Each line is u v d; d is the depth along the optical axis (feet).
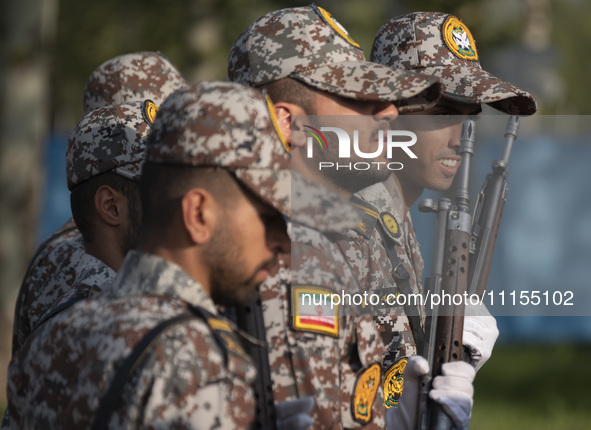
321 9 27.63
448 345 26.21
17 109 99.35
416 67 33.58
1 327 98.07
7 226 99.04
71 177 30.50
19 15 99.19
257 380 22.38
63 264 35.47
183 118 21.12
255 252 21.38
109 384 19.83
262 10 144.25
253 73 26.55
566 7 240.94
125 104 31.50
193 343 19.71
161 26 151.53
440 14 34.71
